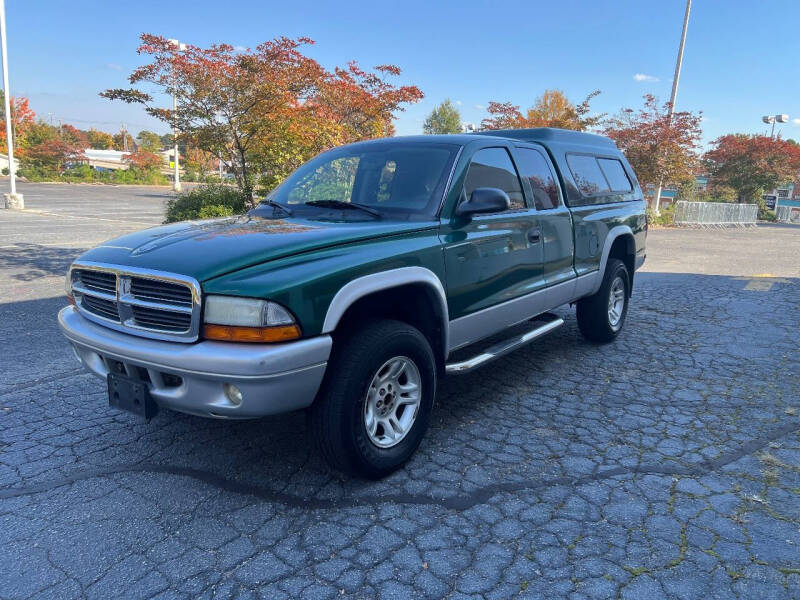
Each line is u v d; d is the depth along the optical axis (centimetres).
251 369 265
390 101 1348
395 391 337
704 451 369
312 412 305
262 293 268
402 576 250
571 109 2556
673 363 550
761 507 304
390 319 333
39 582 244
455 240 367
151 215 2303
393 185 394
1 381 478
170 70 1100
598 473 340
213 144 1207
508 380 500
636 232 632
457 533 281
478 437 389
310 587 243
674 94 2425
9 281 907
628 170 655
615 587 243
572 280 505
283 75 1149
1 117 5891
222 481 328
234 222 367
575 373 520
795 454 365
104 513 296
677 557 263
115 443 374
